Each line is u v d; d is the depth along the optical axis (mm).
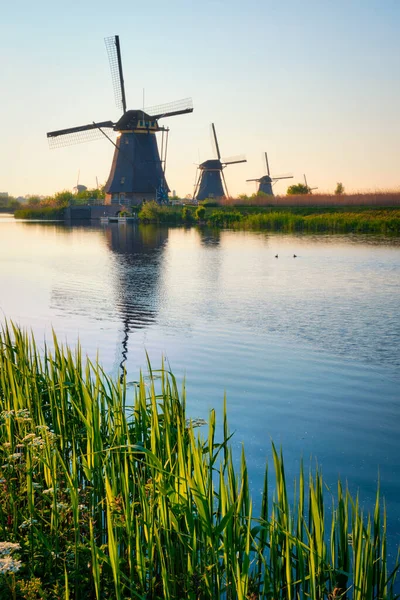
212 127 122562
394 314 21406
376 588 5348
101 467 6219
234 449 9383
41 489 6410
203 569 5043
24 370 8422
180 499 5121
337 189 117938
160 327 19359
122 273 34031
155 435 5965
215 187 121812
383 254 43531
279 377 13523
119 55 85312
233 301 24438
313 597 4684
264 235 65875
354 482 8242
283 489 5156
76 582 5164
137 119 89938
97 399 7020
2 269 36406
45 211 131375
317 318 20734
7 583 4863
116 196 103000
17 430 7652
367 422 10656
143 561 5059
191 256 43750
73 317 21125
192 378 13430
